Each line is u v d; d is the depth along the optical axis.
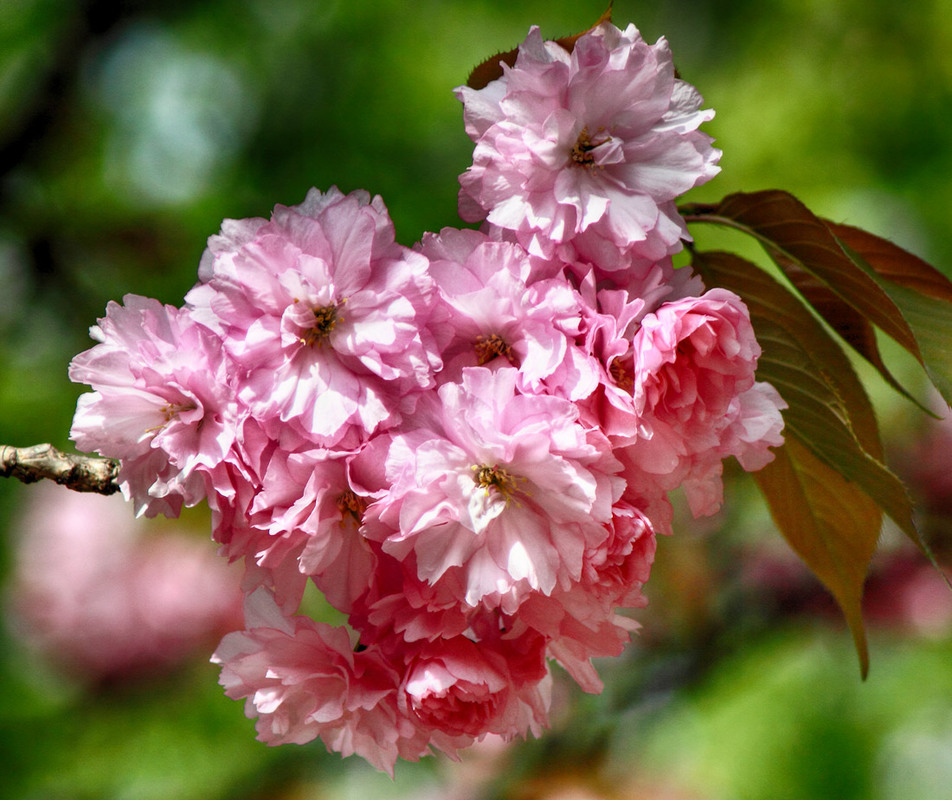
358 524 0.77
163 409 0.77
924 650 1.36
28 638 1.23
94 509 1.26
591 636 0.78
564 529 0.76
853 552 0.82
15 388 1.36
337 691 0.77
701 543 1.18
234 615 1.22
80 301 1.38
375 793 1.17
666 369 0.76
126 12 1.39
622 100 0.77
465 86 0.77
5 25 1.41
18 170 1.41
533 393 0.75
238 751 1.19
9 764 1.19
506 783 1.11
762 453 0.78
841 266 0.78
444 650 0.77
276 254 0.76
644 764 1.25
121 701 1.22
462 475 0.75
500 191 0.76
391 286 0.76
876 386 1.29
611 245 0.76
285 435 0.76
